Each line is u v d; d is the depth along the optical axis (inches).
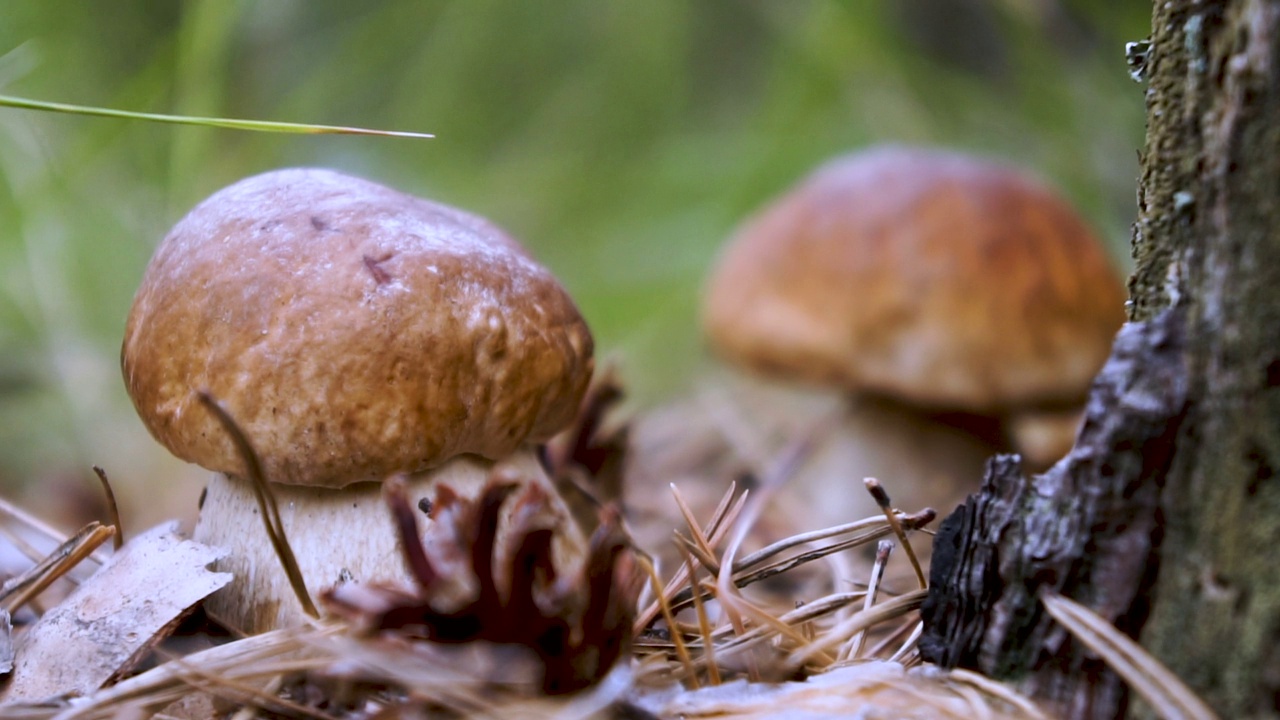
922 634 16.1
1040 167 37.0
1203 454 15.1
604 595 15.4
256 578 16.4
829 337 24.1
